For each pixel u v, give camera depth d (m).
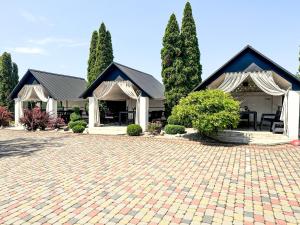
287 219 4.55
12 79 29.16
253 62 14.15
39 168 8.07
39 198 5.58
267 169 7.73
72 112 23.52
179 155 9.77
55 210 4.97
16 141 13.63
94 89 18.69
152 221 4.49
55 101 20.84
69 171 7.69
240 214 4.74
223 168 7.88
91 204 5.23
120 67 17.81
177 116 12.55
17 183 6.61
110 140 13.73
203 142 12.33
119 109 24.20
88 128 18.25
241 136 13.38
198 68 20.89
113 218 4.62
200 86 15.15
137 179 6.85
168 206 5.11
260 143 11.55
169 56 19.28
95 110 18.91
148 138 13.82
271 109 18.39
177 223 4.41
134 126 15.02
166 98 19.47
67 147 11.72
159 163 8.55
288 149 10.59
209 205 5.15
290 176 7.04
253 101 18.94
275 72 13.72
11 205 5.23
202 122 11.71
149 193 5.82
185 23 20.14
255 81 13.76
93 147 11.66
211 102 11.48
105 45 24.78
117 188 6.16
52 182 6.66
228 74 14.51
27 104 25.62
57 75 25.14
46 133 16.75
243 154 9.80
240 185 6.32
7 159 9.37
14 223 4.46
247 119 17.11
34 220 4.57
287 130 13.06
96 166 8.25
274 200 5.39
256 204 5.19
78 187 6.26
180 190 6.00
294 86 13.05
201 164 8.38
